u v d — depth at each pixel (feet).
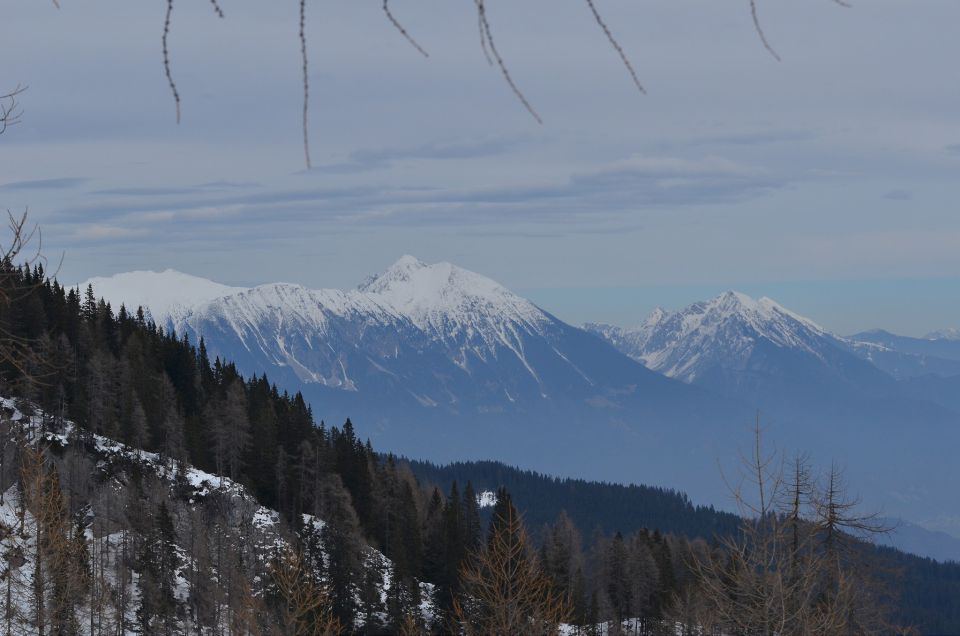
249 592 396.16
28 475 294.66
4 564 276.00
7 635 277.64
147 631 581.12
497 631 236.84
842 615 179.01
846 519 218.59
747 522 166.50
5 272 85.56
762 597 168.14
